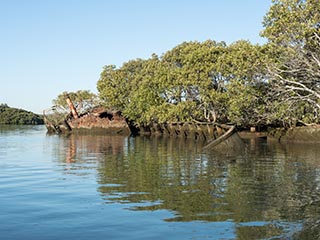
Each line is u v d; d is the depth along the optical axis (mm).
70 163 24312
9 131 87812
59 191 14703
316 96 36281
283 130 46562
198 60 51719
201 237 9062
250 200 12812
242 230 9547
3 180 17547
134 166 22406
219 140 33375
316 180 16875
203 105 54406
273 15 34062
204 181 16734
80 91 83562
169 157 27828
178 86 54375
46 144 44281
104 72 78250
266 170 20266
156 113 58438
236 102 43094
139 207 11938
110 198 13297
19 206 12297
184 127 61062
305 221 10297
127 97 75312
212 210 11477
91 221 10492
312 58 34469
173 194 13883
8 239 9125
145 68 74375
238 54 41469
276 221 10305
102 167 22047
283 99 39562
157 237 9109
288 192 14156
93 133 73938
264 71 38312
